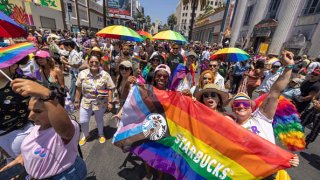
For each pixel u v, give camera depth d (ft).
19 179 5.29
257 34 65.05
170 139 6.84
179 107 6.89
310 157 12.08
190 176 6.25
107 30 16.94
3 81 5.68
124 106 7.59
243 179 5.48
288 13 48.75
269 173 5.15
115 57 19.63
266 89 15.31
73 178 5.14
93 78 10.03
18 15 42.06
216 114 6.24
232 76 24.71
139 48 28.22
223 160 5.87
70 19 71.77
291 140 7.33
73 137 4.85
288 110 7.27
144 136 7.18
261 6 65.21
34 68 9.86
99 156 10.11
